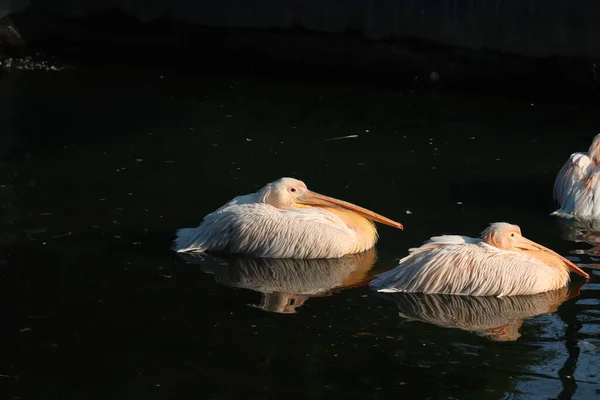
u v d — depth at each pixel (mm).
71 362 8883
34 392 8344
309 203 12078
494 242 10828
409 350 9180
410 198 13328
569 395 8328
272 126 16672
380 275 10922
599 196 12719
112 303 10148
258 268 11234
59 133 16078
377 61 19906
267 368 8797
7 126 16391
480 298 10398
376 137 16078
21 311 9906
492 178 14133
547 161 14828
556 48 18391
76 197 13195
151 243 11773
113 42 21641
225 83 19719
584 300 10336
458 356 9055
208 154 15117
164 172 14281
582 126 16594
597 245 11805
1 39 20922
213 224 11773
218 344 9266
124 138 15875
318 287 10711
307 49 20406
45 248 11531
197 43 21203
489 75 19125
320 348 9203
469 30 18984
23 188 13500
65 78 19703
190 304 10156
